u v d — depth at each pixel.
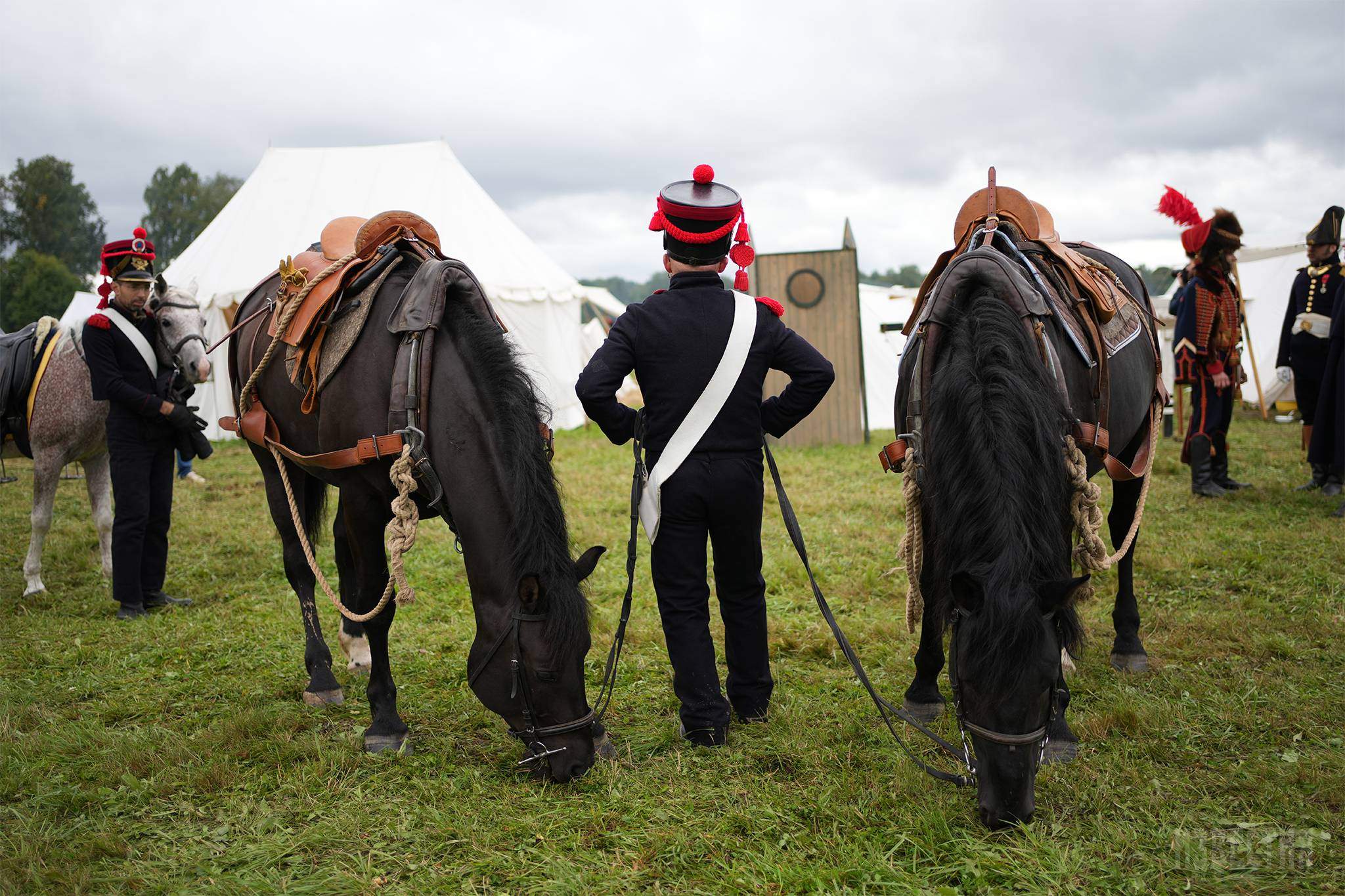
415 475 2.59
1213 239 6.22
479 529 2.49
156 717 3.30
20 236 57.41
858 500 6.55
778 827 2.37
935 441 2.32
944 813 2.37
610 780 2.60
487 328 2.68
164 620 4.43
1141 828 2.33
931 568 2.65
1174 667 3.42
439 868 2.25
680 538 2.85
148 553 4.70
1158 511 5.80
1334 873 2.12
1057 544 2.16
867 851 2.25
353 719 3.21
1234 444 8.62
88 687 3.55
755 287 9.70
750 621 2.99
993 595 2.01
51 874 2.23
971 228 3.12
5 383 4.83
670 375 2.79
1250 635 3.66
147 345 4.57
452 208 12.83
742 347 2.79
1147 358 3.43
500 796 2.56
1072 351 2.72
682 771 2.66
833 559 5.04
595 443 10.48
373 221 3.00
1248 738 2.82
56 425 4.85
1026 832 2.20
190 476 8.45
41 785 2.72
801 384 2.88
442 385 2.60
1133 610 3.48
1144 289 3.84
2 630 4.30
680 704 3.23
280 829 2.44
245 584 5.11
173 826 2.50
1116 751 2.73
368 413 2.70
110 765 2.82
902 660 3.58
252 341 3.48
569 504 6.65
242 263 11.80
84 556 5.73
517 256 12.73
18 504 7.50
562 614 2.38
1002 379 2.26
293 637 4.14
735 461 2.81
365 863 2.26
